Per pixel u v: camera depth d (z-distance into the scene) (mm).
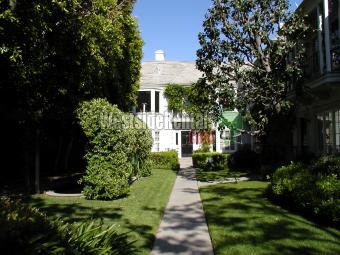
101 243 4445
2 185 14867
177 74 34812
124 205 10789
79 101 13453
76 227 4656
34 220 3711
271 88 15406
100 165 11797
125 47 18750
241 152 23391
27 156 13250
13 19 8477
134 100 22547
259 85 15766
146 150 19172
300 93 15648
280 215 9289
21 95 12320
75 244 4008
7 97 12383
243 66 16938
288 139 16016
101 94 16172
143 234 7637
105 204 10922
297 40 15922
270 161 16375
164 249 6781
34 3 8891
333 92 15930
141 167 18734
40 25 9414
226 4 16078
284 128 15891
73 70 12812
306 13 17016
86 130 11852
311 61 17141
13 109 13039
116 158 11961
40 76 11867
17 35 9281
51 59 12047
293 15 15625
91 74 13812
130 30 18984
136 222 8648
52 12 9836
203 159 24000
